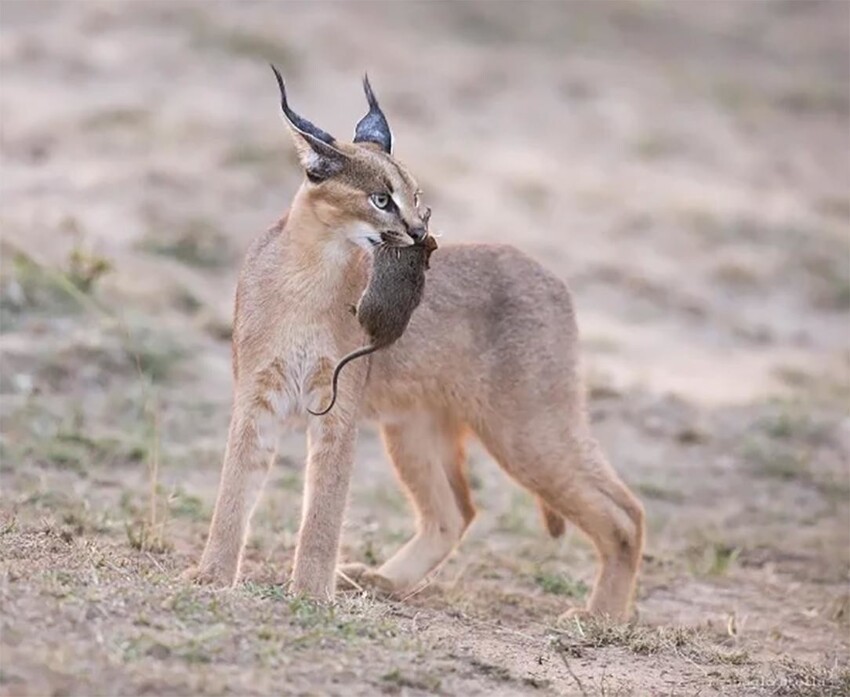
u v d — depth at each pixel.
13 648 8.41
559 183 27.55
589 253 24.95
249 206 22.94
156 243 21.02
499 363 12.29
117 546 11.77
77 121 25.14
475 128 29.94
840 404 20.08
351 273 11.07
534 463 12.38
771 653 11.90
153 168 23.39
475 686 9.24
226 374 17.62
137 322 17.88
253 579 11.50
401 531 14.30
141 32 29.84
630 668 10.51
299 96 28.86
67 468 14.43
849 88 38.09
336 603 10.34
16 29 29.19
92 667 8.36
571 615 12.12
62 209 21.50
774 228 27.56
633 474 17.00
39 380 16.27
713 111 34.09
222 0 32.62
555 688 9.52
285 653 8.99
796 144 33.59
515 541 14.76
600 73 34.66
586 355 21.06
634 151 30.59
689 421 18.58
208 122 25.92
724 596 13.80
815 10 43.44
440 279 12.21
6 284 17.61
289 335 11.05
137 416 16.03
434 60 32.75
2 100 25.77
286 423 11.27
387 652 9.34
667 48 38.50
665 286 24.31
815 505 16.69
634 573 12.52
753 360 22.38
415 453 12.60
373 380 11.98
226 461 11.11
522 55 34.75
